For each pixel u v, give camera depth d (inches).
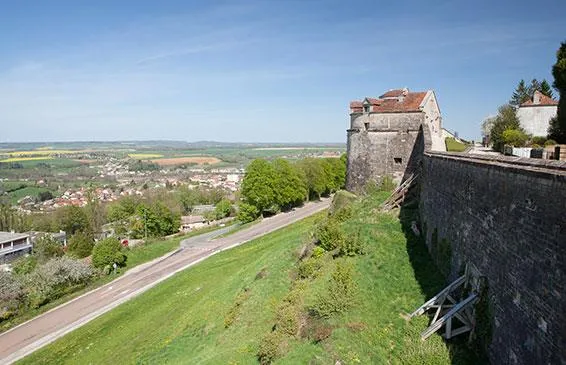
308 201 4234.7
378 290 1035.9
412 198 1612.9
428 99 1921.8
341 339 872.9
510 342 591.2
